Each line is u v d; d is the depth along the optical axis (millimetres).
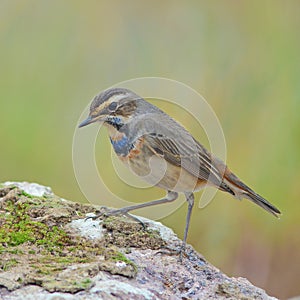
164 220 13758
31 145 14180
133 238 8547
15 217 8711
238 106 14195
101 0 15383
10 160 14164
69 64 14852
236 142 14039
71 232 8422
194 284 7746
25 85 14594
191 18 15203
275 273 13906
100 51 15086
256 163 13859
